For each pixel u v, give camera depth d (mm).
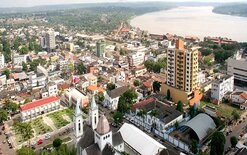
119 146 146000
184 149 164375
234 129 187250
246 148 145500
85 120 188625
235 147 161875
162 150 143125
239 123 196000
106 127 135125
